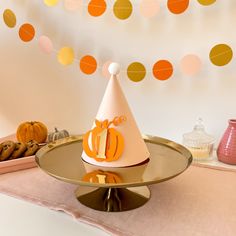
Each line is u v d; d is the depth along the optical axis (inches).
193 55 33.9
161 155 29.1
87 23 40.3
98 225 22.3
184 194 27.0
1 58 48.0
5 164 32.0
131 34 38.2
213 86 35.5
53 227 22.9
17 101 48.8
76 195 26.9
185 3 32.9
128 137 26.5
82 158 28.2
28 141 37.9
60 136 40.2
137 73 37.0
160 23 36.4
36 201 26.1
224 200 25.9
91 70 39.2
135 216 23.4
